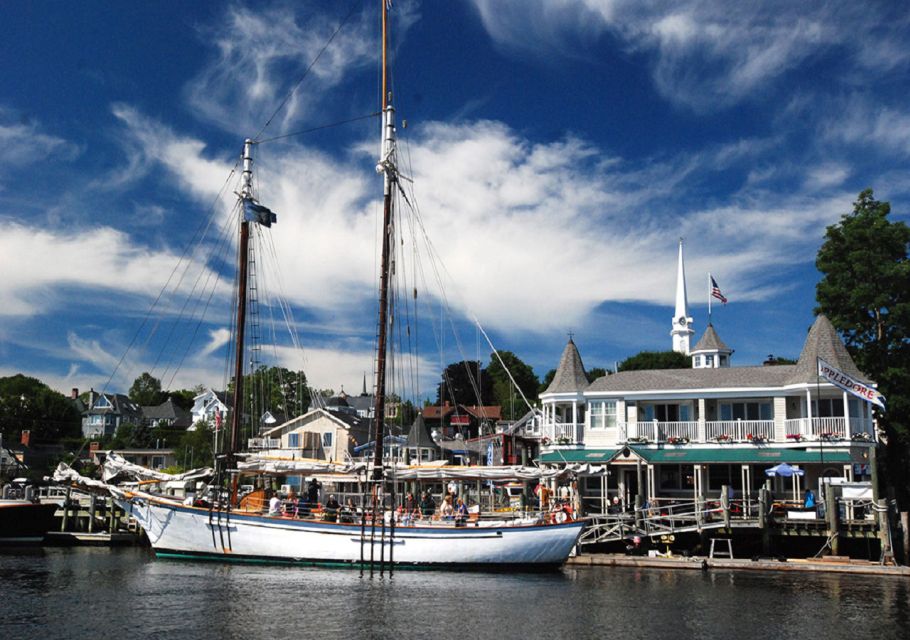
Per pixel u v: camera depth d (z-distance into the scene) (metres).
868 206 60.44
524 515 42.69
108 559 43.41
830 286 59.75
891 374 55.97
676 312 125.38
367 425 85.25
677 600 31.33
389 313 45.47
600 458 52.03
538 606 30.06
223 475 43.53
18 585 33.84
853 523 40.59
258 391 108.62
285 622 26.98
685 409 54.91
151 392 165.62
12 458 92.81
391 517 38.69
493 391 127.69
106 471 44.62
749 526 42.00
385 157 46.19
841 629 26.38
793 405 52.25
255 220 49.69
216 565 39.50
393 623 26.97
